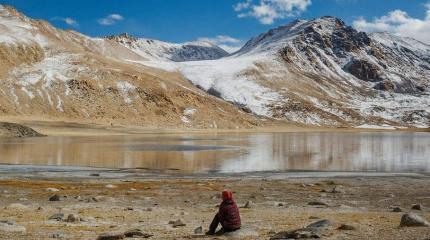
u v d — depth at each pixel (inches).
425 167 2310.5
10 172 1932.8
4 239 610.9
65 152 3051.2
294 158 2790.4
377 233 629.6
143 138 5364.2
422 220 710.5
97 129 7106.3
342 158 2827.3
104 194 1328.7
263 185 1578.5
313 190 1448.1
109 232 641.0
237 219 639.8
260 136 6461.6
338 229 676.7
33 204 1096.8
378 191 1425.9
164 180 1732.3
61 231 690.8
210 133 7701.8
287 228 714.2
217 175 1926.7
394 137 6471.5
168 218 862.5
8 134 5241.1
